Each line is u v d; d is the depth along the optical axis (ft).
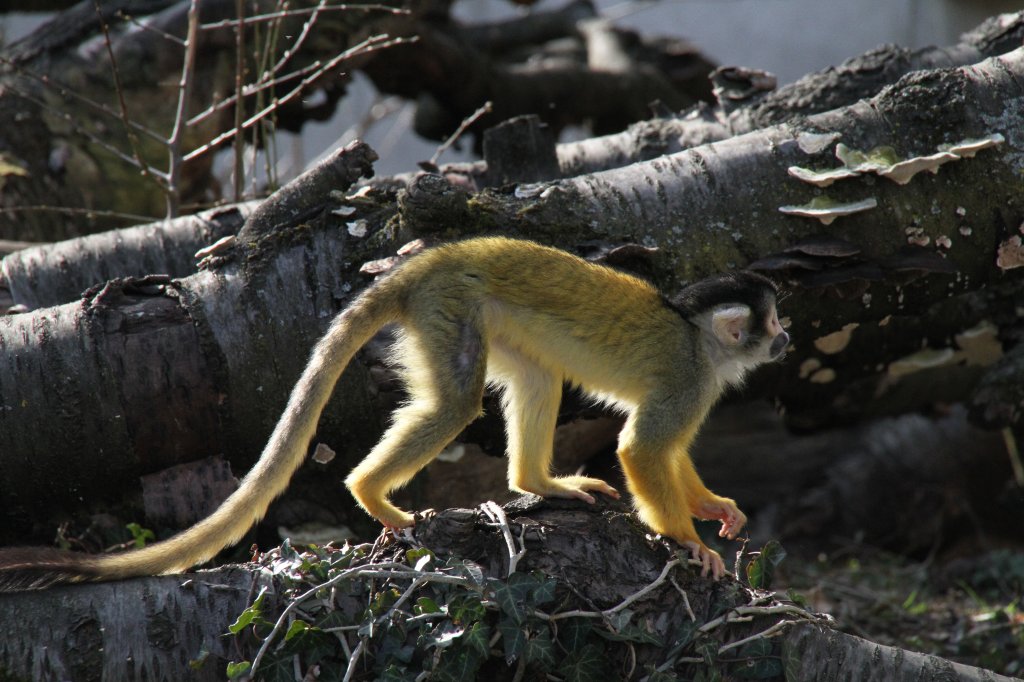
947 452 56.34
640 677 23.63
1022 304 40.91
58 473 29.63
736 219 32.17
